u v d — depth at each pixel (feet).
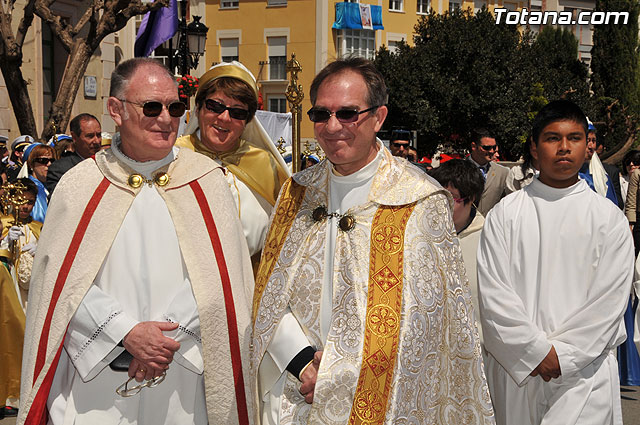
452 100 96.27
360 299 8.86
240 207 12.30
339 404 8.70
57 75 66.95
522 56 98.48
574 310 11.00
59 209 9.81
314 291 9.18
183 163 10.32
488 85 96.17
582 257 11.07
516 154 98.78
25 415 9.29
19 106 43.93
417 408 8.84
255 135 13.05
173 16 43.73
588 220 11.14
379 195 9.14
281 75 115.65
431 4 124.88
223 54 118.83
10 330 19.06
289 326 9.24
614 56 113.09
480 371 9.18
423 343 8.81
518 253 11.28
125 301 9.70
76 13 66.74
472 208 13.10
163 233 9.91
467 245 12.84
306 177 9.85
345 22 112.37
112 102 9.76
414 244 8.96
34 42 62.64
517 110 95.71
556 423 10.86
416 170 9.52
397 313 8.75
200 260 9.88
